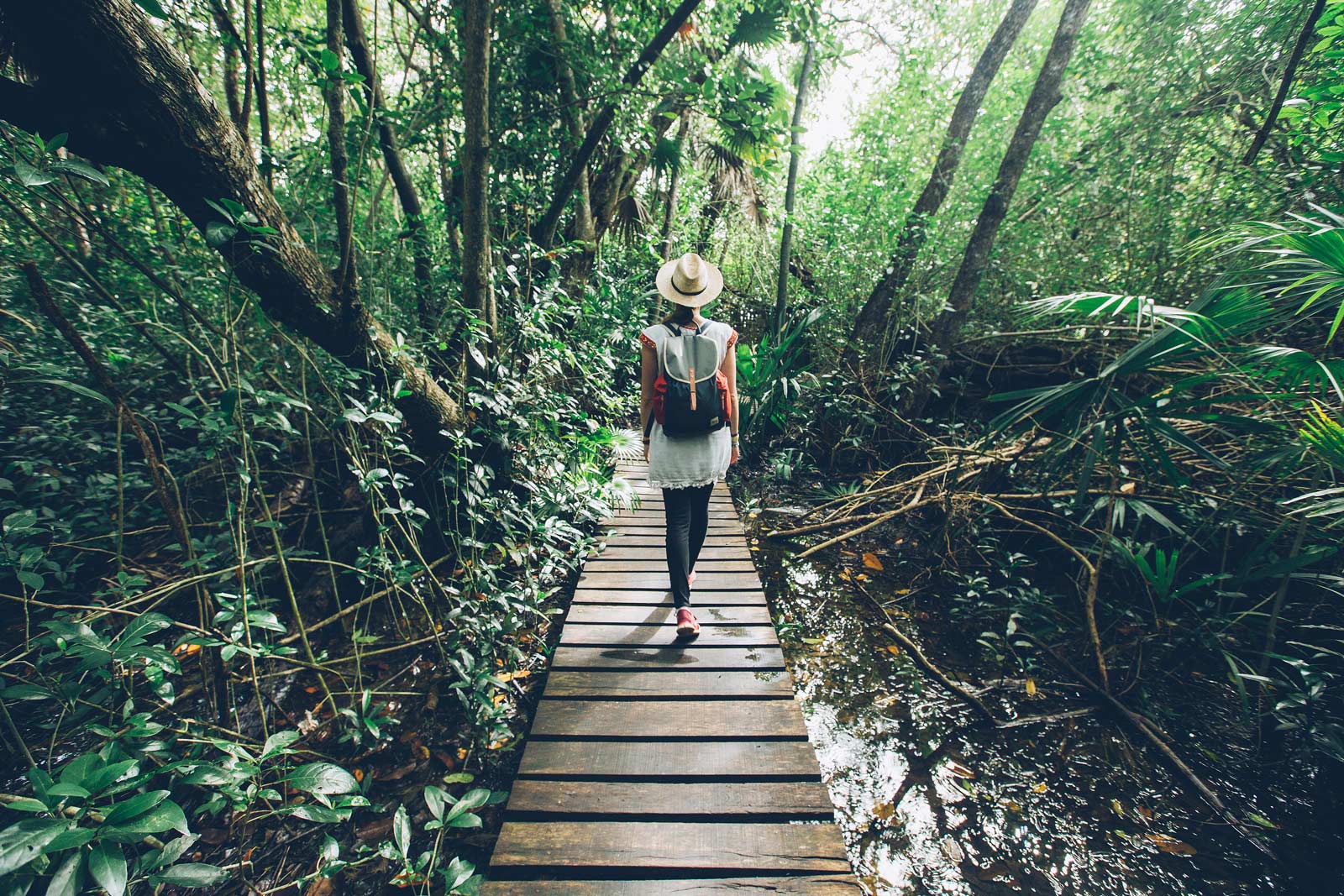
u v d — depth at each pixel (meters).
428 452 2.93
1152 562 3.17
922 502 4.09
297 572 3.09
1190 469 3.09
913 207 5.37
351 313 2.22
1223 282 2.16
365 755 2.12
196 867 1.07
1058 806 1.99
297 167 3.29
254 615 1.74
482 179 2.78
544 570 2.72
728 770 1.76
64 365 2.75
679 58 4.26
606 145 4.97
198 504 3.40
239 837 1.76
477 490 2.72
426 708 2.35
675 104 3.75
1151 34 4.50
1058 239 5.32
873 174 5.77
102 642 1.34
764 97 4.95
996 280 5.40
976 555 3.82
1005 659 2.79
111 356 2.41
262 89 1.92
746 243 8.81
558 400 3.21
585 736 1.90
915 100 5.67
